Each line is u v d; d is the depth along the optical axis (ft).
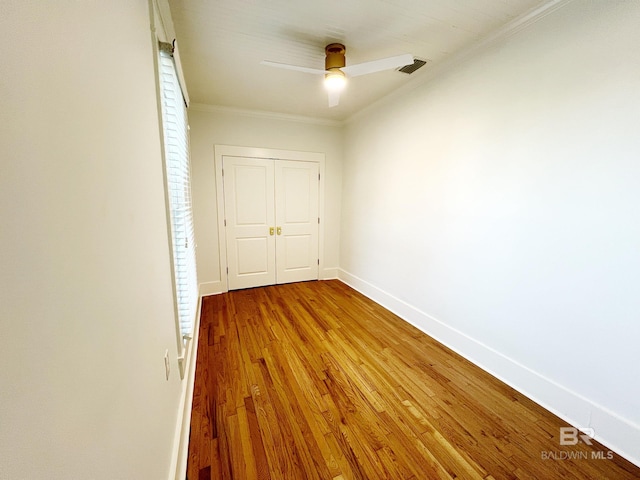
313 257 13.71
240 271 12.36
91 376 1.68
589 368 4.84
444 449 4.56
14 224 1.08
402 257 9.49
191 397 5.57
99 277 1.86
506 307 6.17
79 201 1.63
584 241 4.83
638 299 4.25
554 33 5.07
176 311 4.73
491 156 6.33
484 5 5.21
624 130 4.30
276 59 7.23
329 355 7.27
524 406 5.52
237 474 4.13
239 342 7.89
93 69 1.87
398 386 6.08
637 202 4.21
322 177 13.17
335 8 5.29
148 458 2.74
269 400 5.62
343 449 4.55
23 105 1.15
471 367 6.81
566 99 4.96
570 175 4.97
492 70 6.21
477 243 6.78
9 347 1.02
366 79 8.37
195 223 11.18
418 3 5.16
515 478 4.10
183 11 5.33
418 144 8.52
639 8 4.07
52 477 1.26
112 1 2.27
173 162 5.27
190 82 8.55
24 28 1.16
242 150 11.55
